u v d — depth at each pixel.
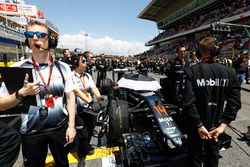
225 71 1.68
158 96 3.24
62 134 1.76
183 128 3.39
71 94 1.79
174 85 4.21
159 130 2.71
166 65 4.53
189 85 1.72
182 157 2.28
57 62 1.78
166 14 46.84
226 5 26.11
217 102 1.70
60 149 1.78
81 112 2.55
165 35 45.88
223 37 23.06
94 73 18.50
